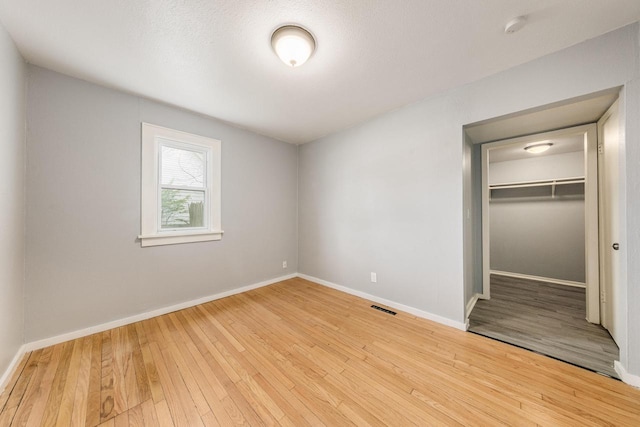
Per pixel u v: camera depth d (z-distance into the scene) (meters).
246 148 3.32
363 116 2.89
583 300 3.05
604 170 2.18
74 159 2.04
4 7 1.33
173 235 2.62
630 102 1.48
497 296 3.20
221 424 1.22
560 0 1.31
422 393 1.43
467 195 2.58
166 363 1.71
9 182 1.56
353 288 3.18
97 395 1.40
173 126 2.62
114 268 2.24
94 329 2.12
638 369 1.46
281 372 1.62
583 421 1.23
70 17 1.41
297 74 2.02
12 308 1.61
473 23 1.48
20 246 1.73
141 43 1.64
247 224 3.34
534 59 1.83
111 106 2.23
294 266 4.02
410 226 2.58
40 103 1.88
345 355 1.82
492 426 1.21
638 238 1.46
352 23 1.48
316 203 3.72
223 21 1.46
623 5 1.34
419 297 2.51
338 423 1.23
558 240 3.93
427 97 2.42
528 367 1.67
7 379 1.49
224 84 2.17
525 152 3.78
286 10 1.38
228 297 3.06
